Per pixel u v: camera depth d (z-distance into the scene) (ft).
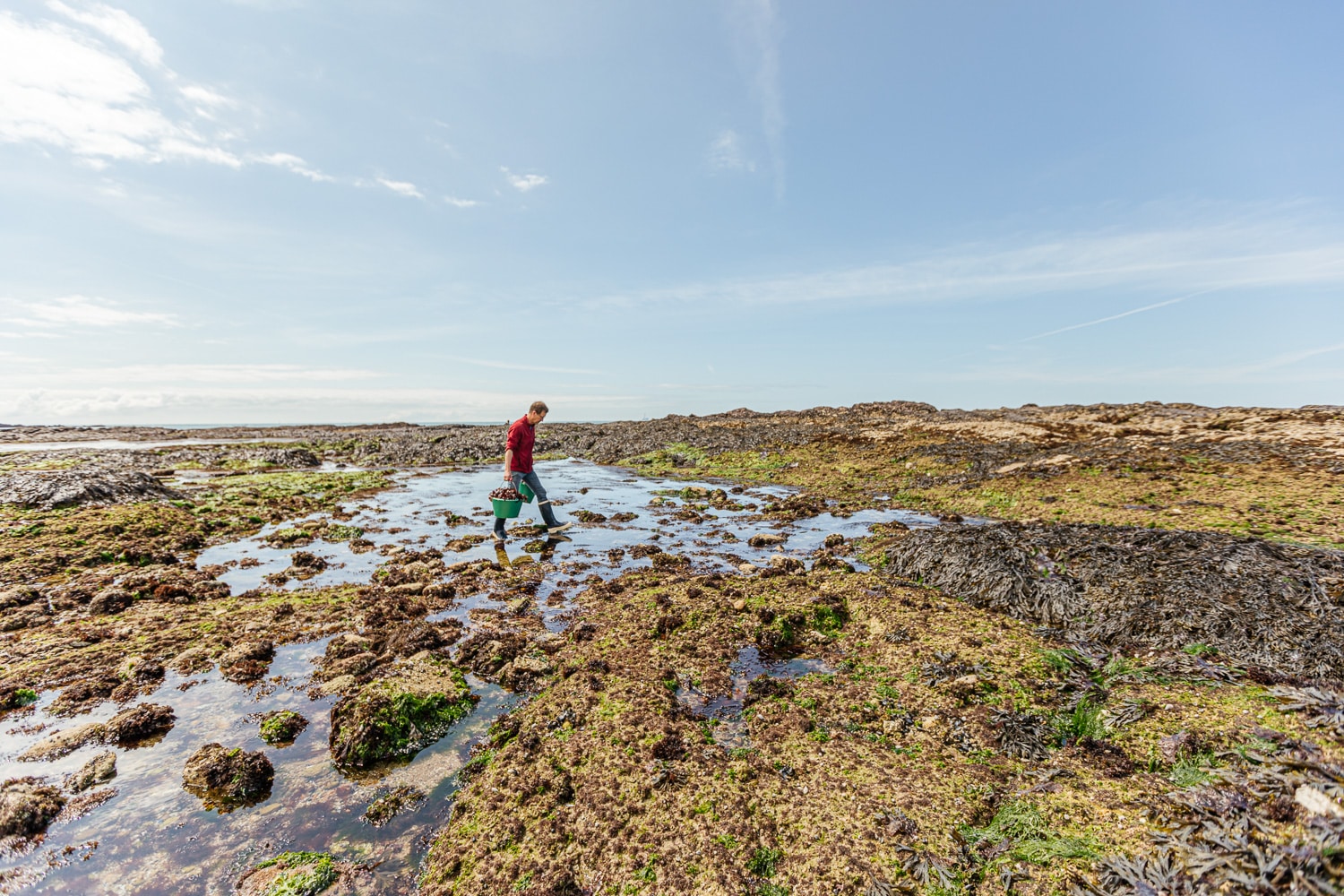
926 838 11.86
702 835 12.42
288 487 61.21
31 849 12.64
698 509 54.44
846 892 10.75
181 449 102.12
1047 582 25.30
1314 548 24.54
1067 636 22.00
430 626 23.80
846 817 12.66
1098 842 10.98
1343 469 42.75
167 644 22.56
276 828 13.46
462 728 17.49
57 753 15.84
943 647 20.74
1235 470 46.88
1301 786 10.88
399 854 12.76
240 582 31.30
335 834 13.29
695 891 11.16
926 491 56.44
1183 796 11.68
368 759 15.79
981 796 13.17
